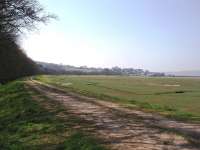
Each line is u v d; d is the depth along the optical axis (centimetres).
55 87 6028
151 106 2808
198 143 1376
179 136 1504
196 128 1716
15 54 6231
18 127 2036
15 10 3272
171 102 3334
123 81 9788
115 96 3975
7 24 3322
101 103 3081
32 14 3353
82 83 7825
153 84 7944
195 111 2533
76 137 1553
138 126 1794
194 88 6162
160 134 1567
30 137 1716
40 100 3441
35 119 2216
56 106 2839
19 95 4238
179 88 6175
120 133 1608
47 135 1703
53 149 1433
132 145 1354
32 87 5897
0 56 4325
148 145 1350
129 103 3100
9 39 3775
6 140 1711
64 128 1806
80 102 3186
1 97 4531
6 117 2675
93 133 1617
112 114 2292
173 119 2050
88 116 2205
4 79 7931
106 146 1337
